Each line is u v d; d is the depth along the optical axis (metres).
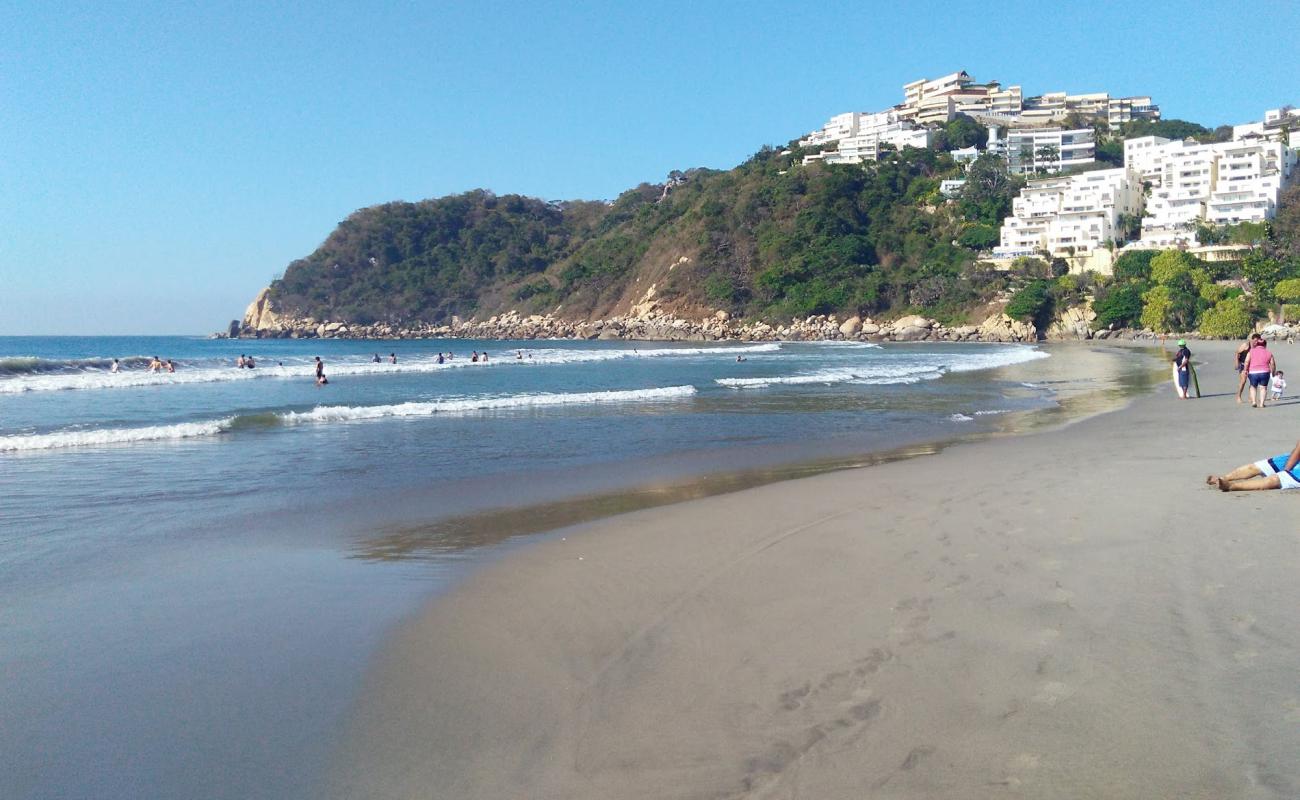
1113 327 91.81
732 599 6.49
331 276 168.38
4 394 27.78
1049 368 41.97
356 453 15.41
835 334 108.06
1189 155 107.00
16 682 5.27
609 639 5.80
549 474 13.23
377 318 161.88
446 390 30.73
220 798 3.95
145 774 4.18
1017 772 3.80
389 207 179.50
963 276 106.94
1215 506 8.52
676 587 6.92
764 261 121.38
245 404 24.66
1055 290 97.12
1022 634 5.35
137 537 9.20
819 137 169.12
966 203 120.31
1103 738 4.05
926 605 6.02
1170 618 5.48
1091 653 5.00
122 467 13.77
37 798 3.96
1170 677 4.63
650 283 130.75
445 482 12.56
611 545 8.50
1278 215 96.94
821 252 117.44
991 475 11.40
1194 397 22.95
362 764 4.23
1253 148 101.81
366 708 4.87
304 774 4.16
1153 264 91.25
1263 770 3.70
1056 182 118.12
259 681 5.27
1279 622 5.31
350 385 33.19
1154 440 14.34
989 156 125.12
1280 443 13.16
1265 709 4.22
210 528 9.62
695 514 9.84
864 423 19.81
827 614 5.98
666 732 4.39
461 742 4.42
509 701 4.89
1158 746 3.95
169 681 5.29
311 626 6.29
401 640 5.95
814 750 4.11
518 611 6.52
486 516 10.20
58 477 12.87
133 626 6.31
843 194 126.38
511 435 17.91
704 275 123.69
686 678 5.05
